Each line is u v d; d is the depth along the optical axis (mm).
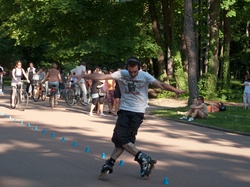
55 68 20719
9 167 7980
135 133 7164
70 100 22125
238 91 28344
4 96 27828
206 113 16859
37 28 29016
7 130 12695
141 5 30016
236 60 44656
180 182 7234
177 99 27094
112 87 18859
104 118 16875
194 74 21156
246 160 9414
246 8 27891
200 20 33094
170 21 29969
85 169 7945
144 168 7133
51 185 6773
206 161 9148
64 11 25047
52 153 9398
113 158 7207
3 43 50625
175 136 12641
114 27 27609
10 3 30719
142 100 7160
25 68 54469
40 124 14305
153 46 28094
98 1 26828
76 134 12273
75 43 27641
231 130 14039
